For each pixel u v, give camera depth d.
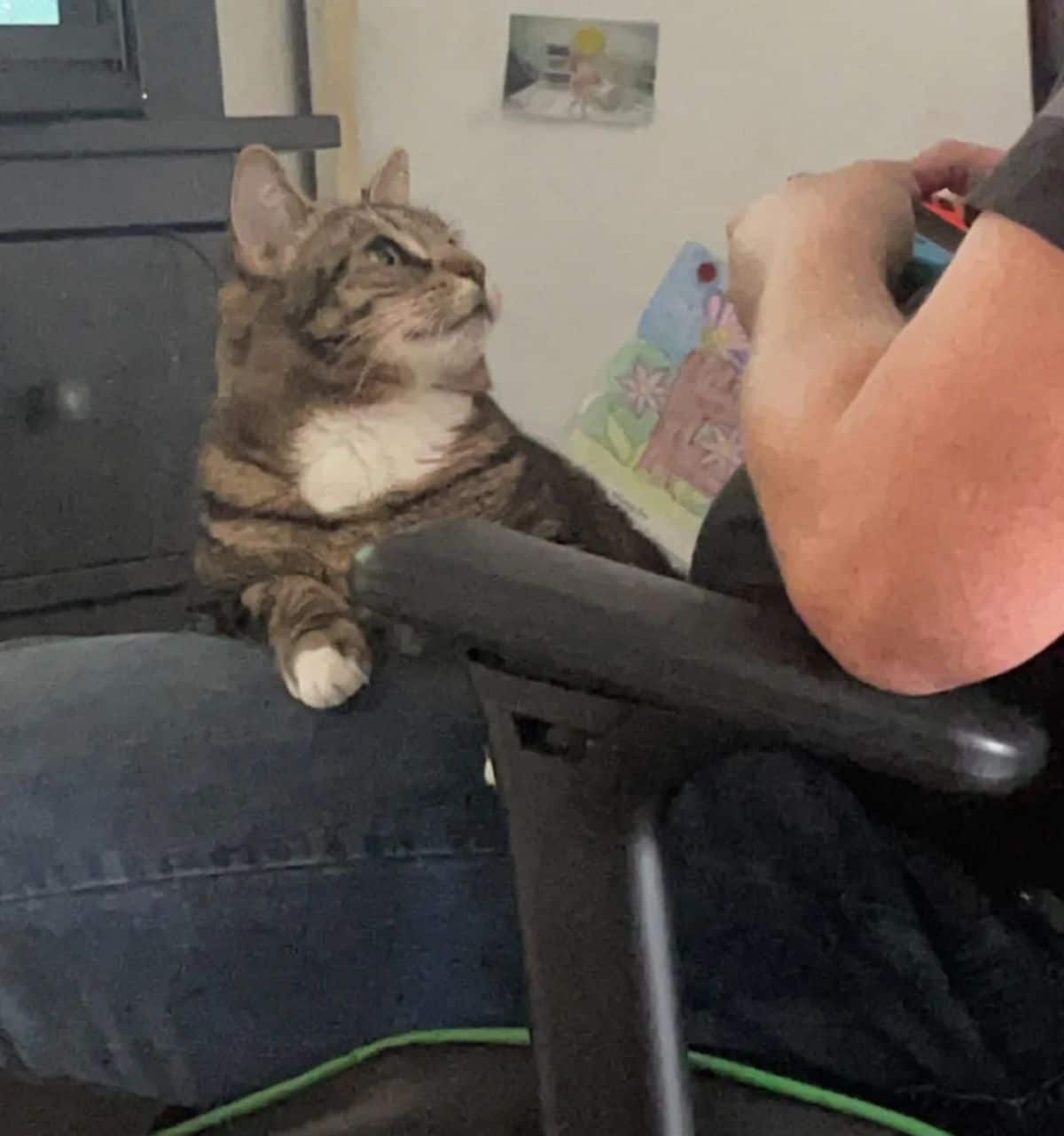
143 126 1.26
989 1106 0.60
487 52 1.64
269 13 1.70
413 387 1.12
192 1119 0.66
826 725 0.40
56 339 1.31
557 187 1.67
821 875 0.64
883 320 0.49
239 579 1.03
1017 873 0.61
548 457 1.25
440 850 0.62
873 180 0.63
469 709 0.65
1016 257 0.38
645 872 0.45
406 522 1.07
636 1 1.59
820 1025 0.62
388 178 1.29
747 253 0.60
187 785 0.61
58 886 0.60
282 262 1.15
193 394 1.36
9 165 1.24
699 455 1.51
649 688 0.41
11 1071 0.66
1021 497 0.37
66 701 0.63
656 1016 0.46
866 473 0.40
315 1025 0.64
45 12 1.29
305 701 0.64
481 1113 0.60
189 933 0.61
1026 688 0.48
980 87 1.52
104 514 1.36
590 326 1.69
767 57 1.58
